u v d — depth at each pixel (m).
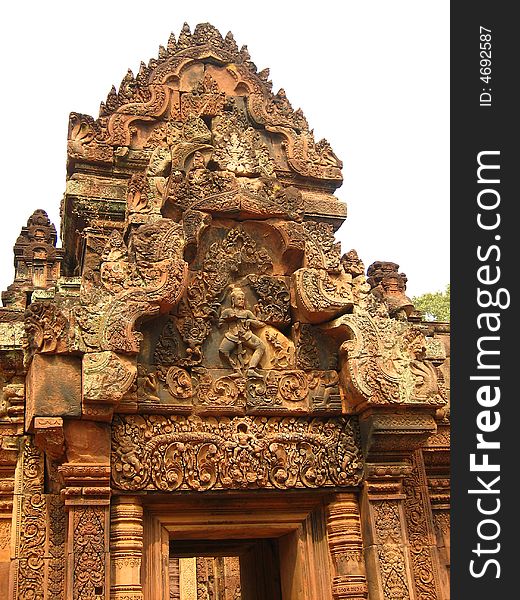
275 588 10.29
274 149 13.76
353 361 8.69
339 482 8.76
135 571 7.78
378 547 8.48
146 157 13.15
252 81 14.22
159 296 8.33
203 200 9.24
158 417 8.43
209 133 10.31
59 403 7.73
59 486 8.32
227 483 8.30
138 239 8.59
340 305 9.04
